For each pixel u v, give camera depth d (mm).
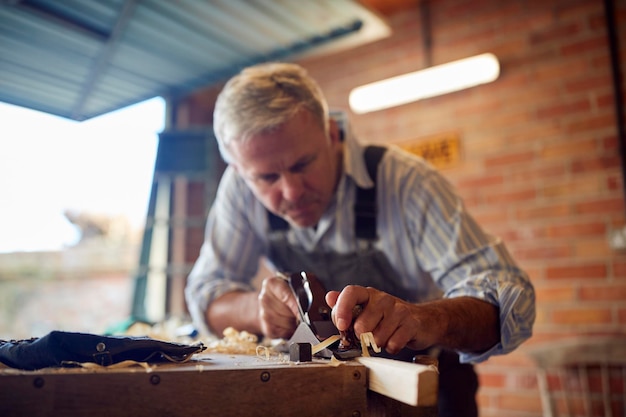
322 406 603
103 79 2340
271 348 943
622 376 2043
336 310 731
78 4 1777
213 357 790
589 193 2162
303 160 1094
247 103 1062
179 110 3070
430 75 2383
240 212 1452
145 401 542
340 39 2162
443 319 829
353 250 1291
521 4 2393
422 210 1155
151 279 2959
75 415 521
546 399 2043
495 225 2363
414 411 674
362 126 2797
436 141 2555
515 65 2381
